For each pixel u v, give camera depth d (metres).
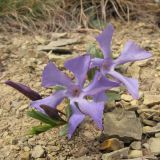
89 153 0.17
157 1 0.30
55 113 0.16
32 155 0.17
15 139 0.18
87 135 0.18
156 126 0.18
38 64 0.23
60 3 0.30
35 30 0.28
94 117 0.15
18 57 0.24
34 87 0.21
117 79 0.16
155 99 0.20
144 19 0.29
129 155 0.17
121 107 0.19
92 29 0.28
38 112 0.17
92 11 0.29
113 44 0.25
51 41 0.26
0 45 0.25
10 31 0.28
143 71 0.22
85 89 0.16
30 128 0.19
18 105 0.20
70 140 0.18
